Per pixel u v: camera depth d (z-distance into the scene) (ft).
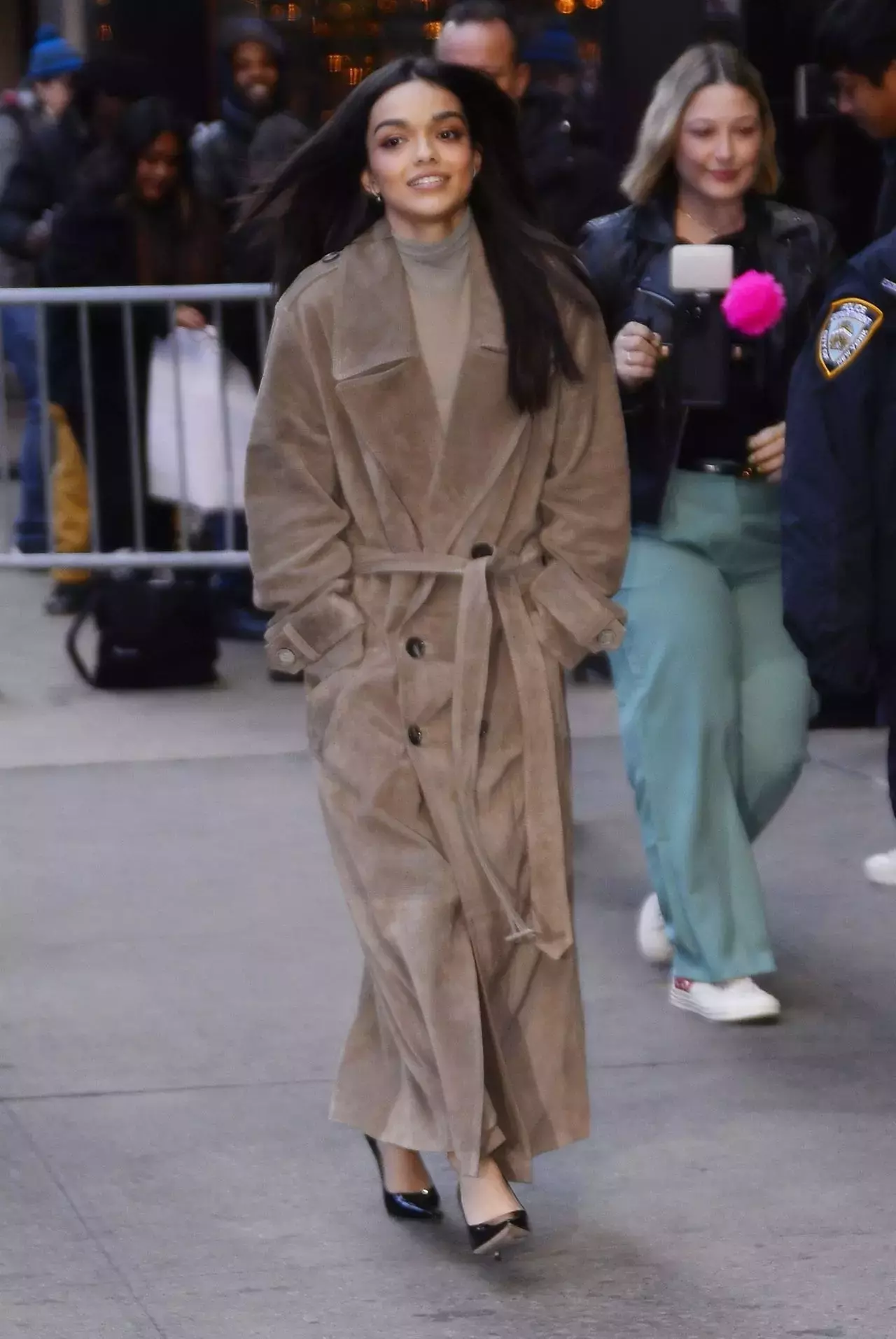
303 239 16.67
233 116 38.22
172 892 25.59
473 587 15.69
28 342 38.19
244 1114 19.21
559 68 34.65
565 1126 16.28
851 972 22.94
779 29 31.91
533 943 16.05
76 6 53.06
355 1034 16.75
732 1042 20.92
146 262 37.14
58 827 28.27
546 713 16.02
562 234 27.63
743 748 21.59
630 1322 15.40
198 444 36.06
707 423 20.95
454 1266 16.31
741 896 21.34
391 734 15.90
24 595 44.47
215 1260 16.46
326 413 15.80
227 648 39.42
